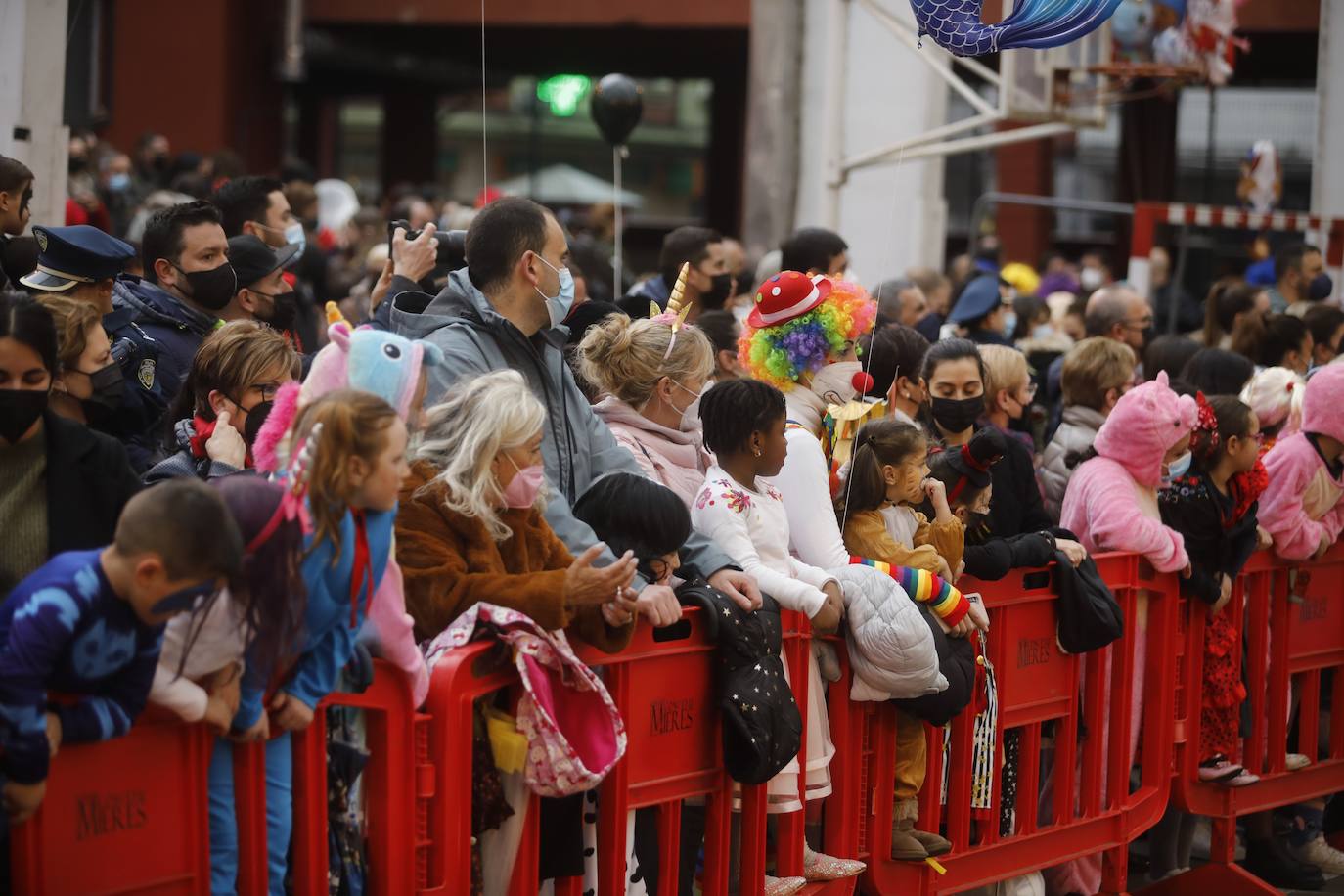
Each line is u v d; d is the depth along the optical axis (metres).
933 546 6.34
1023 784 6.99
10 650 3.63
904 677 5.91
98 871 3.90
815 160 16.69
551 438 5.62
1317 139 15.57
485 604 4.77
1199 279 28.41
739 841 5.94
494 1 28.88
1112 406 8.34
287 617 4.00
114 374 5.39
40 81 8.97
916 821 6.57
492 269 5.59
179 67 27.03
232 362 5.57
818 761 6.04
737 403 5.84
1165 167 28.14
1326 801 9.09
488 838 5.00
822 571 5.93
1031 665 6.93
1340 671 8.85
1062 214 32.91
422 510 4.88
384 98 37.34
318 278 12.93
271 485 4.06
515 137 45.28
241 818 4.25
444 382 5.34
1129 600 7.34
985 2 7.03
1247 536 7.75
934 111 16.59
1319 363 10.89
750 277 11.32
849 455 6.61
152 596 3.72
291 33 29.02
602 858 5.27
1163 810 7.69
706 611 5.43
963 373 7.23
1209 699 7.90
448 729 4.64
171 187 16.17
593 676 4.94
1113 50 13.45
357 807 4.67
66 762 3.82
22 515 4.41
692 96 46.41
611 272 12.35
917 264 16.62
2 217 6.72
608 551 5.21
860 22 16.41
